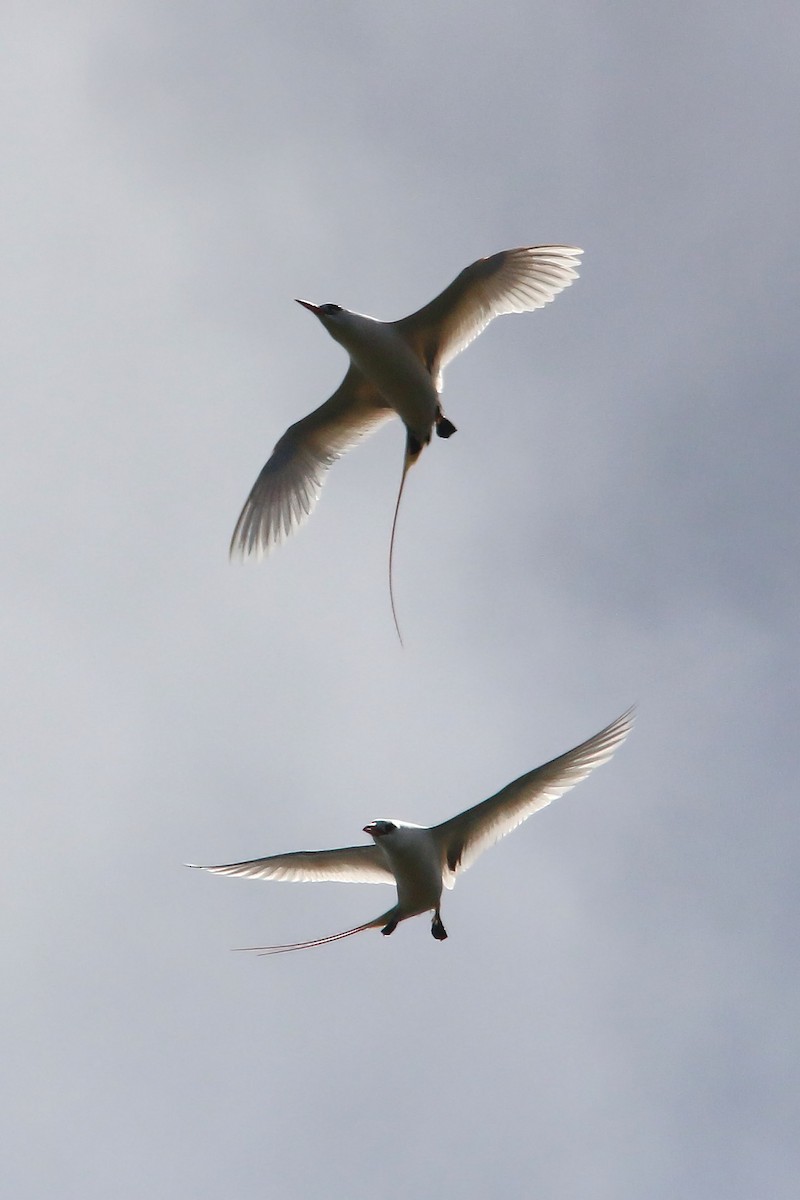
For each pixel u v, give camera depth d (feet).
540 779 53.88
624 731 53.98
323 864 58.18
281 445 65.46
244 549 65.16
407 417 59.82
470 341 58.49
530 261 56.49
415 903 54.70
